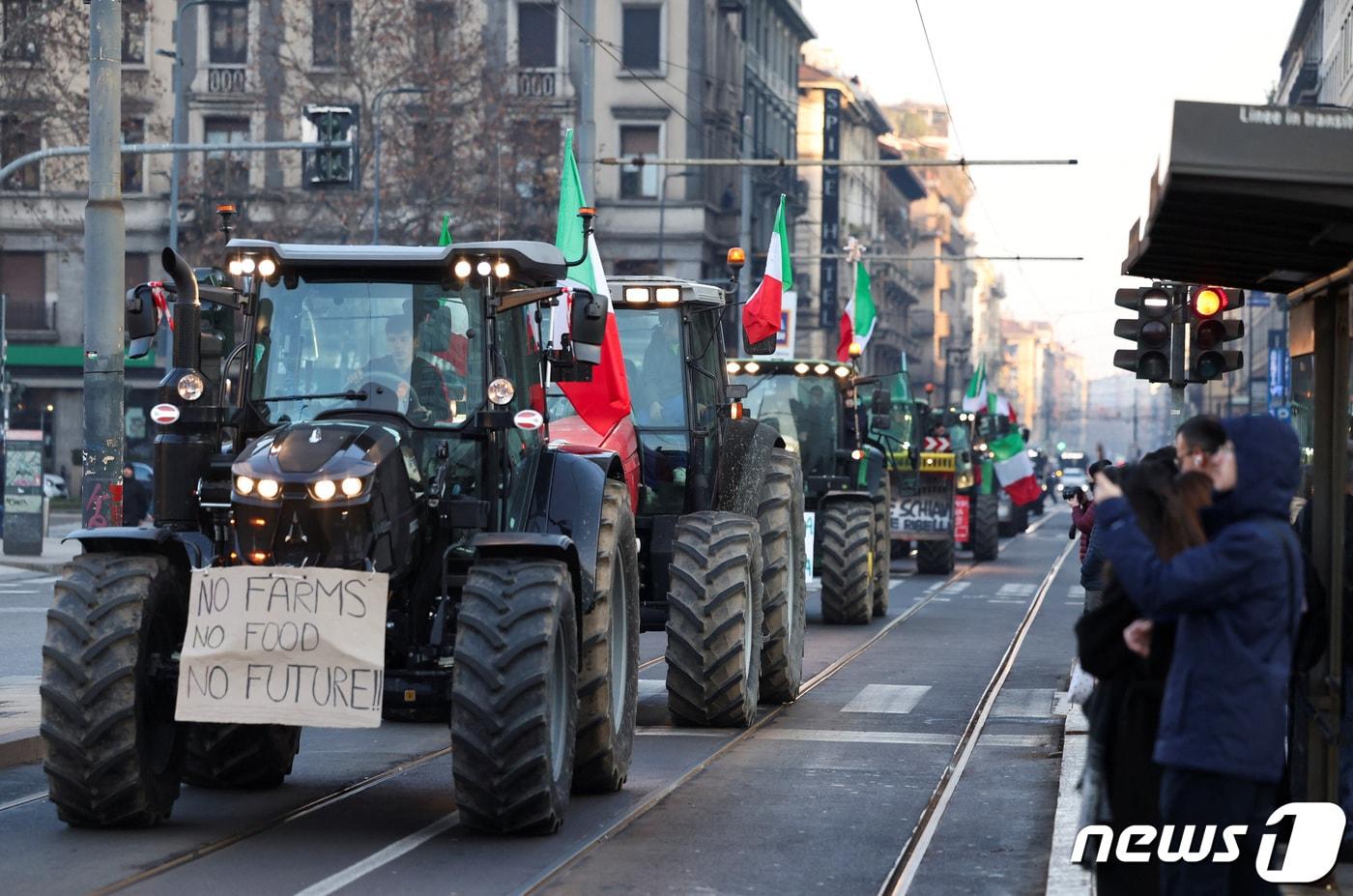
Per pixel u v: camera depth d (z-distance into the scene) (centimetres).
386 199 6488
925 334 15962
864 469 3117
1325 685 962
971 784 1355
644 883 995
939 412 4956
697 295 1761
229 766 1259
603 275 1600
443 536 1151
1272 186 763
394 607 1123
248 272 1175
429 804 1229
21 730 1423
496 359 1182
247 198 7412
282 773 1295
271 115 7625
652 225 8131
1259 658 662
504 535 1112
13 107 5931
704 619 1617
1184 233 948
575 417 1641
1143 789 746
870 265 11912
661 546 1738
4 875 978
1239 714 659
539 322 1276
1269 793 682
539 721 1054
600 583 1234
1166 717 671
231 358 1177
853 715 1752
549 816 1085
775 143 9894
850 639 2578
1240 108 757
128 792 1073
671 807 1243
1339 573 955
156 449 1142
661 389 1762
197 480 1145
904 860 1073
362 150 6525
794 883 1003
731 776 1380
